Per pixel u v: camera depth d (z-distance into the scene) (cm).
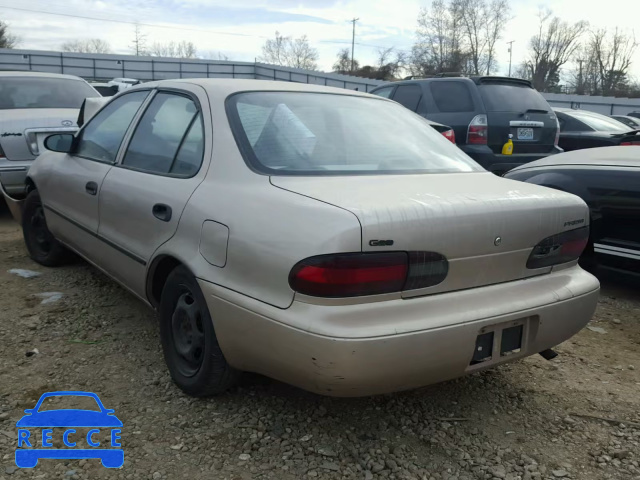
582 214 284
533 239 261
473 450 262
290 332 221
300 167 274
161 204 299
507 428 281
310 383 227
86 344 353
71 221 416
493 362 248
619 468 252
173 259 296
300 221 227
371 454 256
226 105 299
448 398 307
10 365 324
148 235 311
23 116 634
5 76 722
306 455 254
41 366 324
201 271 263
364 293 219
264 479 238
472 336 234
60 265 498
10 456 246
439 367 231
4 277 469
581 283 279
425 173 296
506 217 249
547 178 484
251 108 300
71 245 432
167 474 239
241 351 251
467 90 748
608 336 395
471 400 305
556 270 278
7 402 287
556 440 272
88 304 416
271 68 4869
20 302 416
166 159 319
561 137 1005
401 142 321
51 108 689
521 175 516
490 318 238
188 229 277
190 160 300
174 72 5031
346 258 214
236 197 260
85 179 389
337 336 212
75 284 456
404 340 219
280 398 298
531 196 268
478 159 727
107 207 357
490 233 244
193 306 286
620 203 436
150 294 321
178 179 299
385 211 223
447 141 348
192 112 314
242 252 243
